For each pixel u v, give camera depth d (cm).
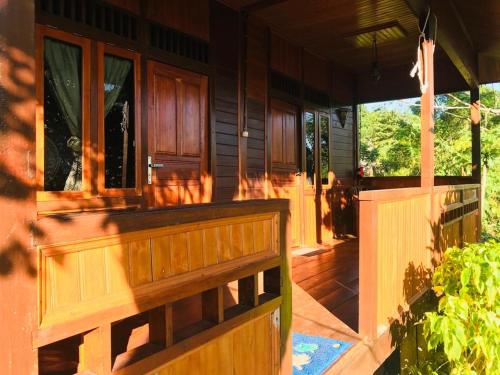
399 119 1605
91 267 115
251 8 481
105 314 117
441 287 300
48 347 196
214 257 158
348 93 766
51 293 105
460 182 730
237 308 178
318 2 474
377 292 285
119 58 353
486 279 257
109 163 344
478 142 705
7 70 94
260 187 524
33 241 100
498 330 246
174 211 140
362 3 482
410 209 355
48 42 306
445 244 459
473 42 636
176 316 252
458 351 237
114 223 120
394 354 334
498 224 1132
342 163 742
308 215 637
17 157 96
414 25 557
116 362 125
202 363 152
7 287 95
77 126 323
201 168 433
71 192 315
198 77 433
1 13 94
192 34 423
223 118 462
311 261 518
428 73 409
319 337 285
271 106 552
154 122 382
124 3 353
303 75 628
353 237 713
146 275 130
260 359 185
